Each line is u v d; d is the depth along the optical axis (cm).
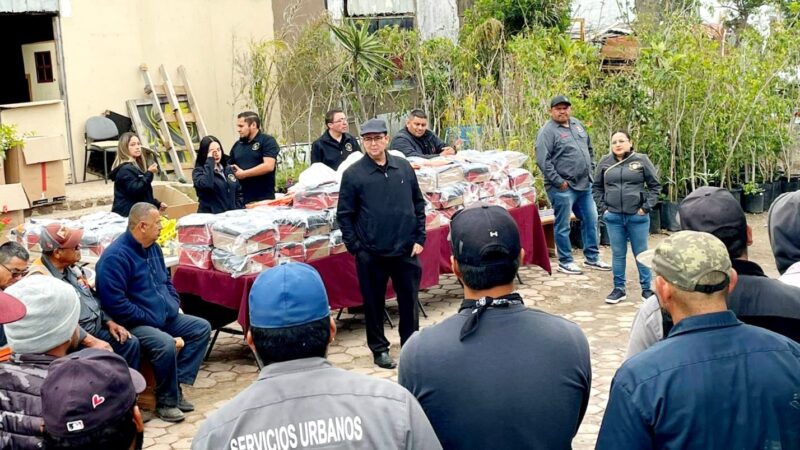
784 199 347
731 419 222
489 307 253
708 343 229
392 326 729
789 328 276
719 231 286
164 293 564
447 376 246
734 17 1519
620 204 757
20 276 496
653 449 228
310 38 1351
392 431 210
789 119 1222
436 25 1592
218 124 1366
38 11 1136
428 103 1406
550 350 246
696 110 1093
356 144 888
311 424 210
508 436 242
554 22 1545
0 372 317
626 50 1368
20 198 941
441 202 751
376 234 604
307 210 667
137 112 1238
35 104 1104
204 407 568
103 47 1212
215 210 793
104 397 212
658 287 241
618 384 232
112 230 651
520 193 827
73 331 359
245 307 605
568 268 886
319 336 221
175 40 1298
